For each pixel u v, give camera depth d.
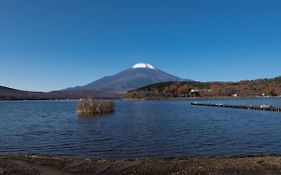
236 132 46.94
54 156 29.12
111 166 23.91
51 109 131.25
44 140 40.84
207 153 31.38
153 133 46.12
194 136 42.72
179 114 88.56
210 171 22.19
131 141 38.88
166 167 23.27
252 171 22.03
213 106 138.62
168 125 57.66
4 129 54.44
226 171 22.12
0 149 34.88
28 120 73.75
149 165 23.78
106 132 48.00
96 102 93.88
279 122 62.53
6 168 23.33
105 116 80.81
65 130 51.62
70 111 111.69
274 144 36.19
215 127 54.06
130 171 22.86
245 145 35.69
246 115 82.62
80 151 33.03
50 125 60.47
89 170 23.25
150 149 33.62
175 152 31.97
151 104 175.25
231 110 106.69
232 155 30.11
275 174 21.42
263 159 24.59
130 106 148.12
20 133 48.44
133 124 59.78
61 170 23.30
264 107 105.56
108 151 32.78
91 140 40.16
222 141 38.41
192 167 23.05
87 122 64.81
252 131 48.06
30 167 23.83
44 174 22.11
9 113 103.69
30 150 34.16
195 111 103.00
